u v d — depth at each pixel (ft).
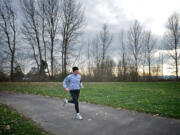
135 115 16.98
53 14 91.15
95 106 21.86
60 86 54.90
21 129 11.94
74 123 14.33
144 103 22.57
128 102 23.77
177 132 12.01
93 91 38.88
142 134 11.68
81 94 33.35
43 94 34.30
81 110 19.47
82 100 26.32
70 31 91.56
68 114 17.58
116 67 132.26
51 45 90.79
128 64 131.64
